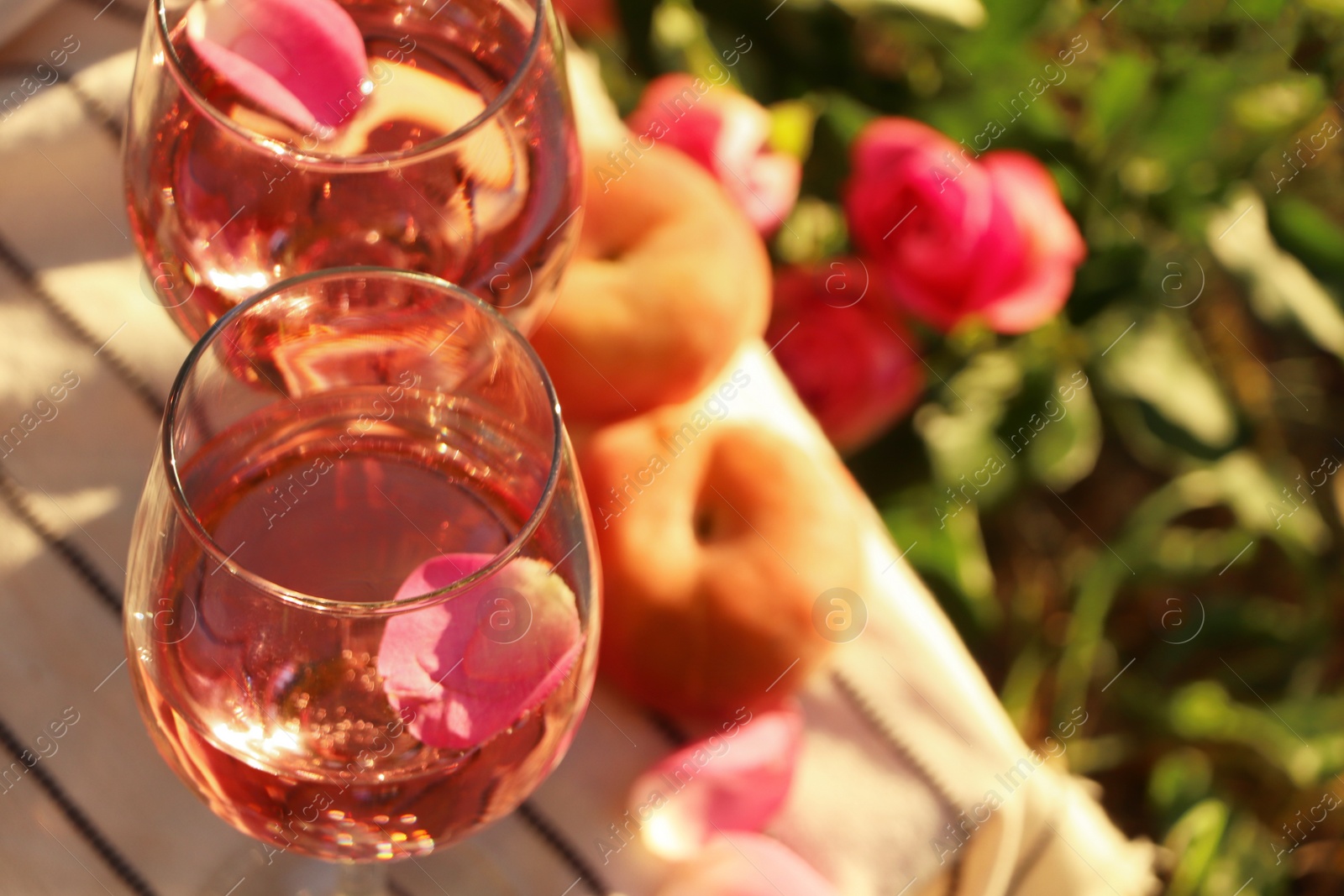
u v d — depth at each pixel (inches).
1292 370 46.7
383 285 21.0
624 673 24.1
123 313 25.1
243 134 21.3
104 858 23.4
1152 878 28.0
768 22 38.0
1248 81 38.2
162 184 21.7
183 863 23.5
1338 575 45.4
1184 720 43.1
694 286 24.3
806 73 38.5
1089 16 39.6
